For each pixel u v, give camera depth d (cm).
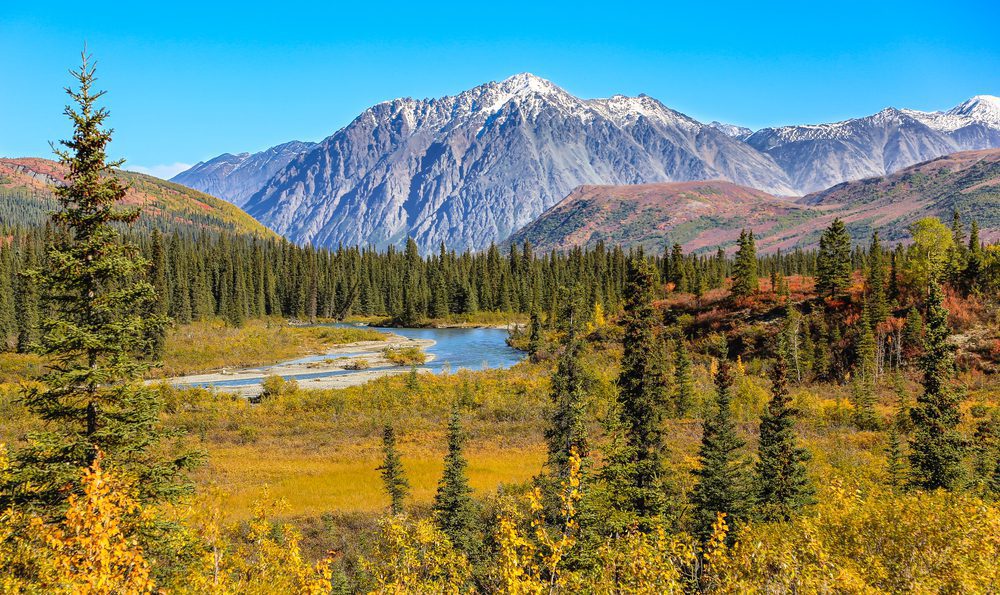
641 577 1119
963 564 1072
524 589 1040
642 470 2225
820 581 1047
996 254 7075
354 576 2089
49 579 914
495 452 4334
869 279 7544
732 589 1108
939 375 2784
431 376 7050
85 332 1382
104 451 1373
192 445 4412
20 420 4397
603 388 5475
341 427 5216
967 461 2858
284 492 3397
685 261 12575
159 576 1230
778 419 2439
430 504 3155
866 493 2053
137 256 1498
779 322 7562
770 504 2248
